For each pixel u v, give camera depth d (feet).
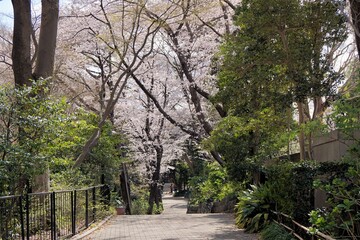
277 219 36.09
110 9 57.26
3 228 23.18
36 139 27.55
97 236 38.70
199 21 64.64
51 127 28.02
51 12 41.01
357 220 23.72
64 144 32.24
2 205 23.12
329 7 31.99
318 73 32.94
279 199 33.88
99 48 65.92
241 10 34.86
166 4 53.21
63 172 43.50
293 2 31.83
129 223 49.80
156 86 76.13
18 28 38.83
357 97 26.00
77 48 66.74
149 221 51.78
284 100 33.53
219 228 42.73
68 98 69.72
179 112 76.43
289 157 44.73
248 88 37.22
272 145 44.01
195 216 57.16
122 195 79.36
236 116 43.14
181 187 170.09
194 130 75.31
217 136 46.11
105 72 73.10
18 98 27.48
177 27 65.05
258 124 41.29
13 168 25.46
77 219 40.14
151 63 72.33
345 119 24.90
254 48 33.50
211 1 55.01
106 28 58.85
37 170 26.71
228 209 66.74
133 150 78.74
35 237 28.71
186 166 129.08
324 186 23.45
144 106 78.69
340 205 21.53
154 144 79.82
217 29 64.64
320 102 37.11
